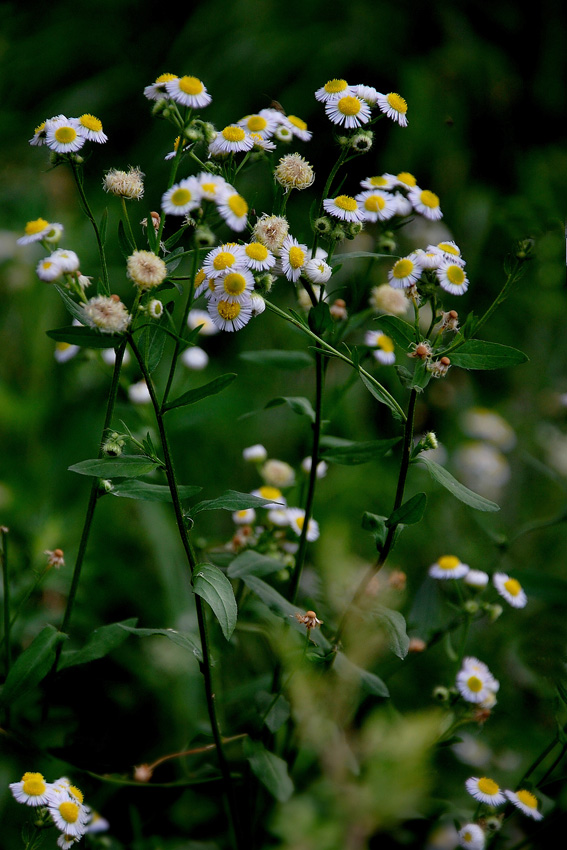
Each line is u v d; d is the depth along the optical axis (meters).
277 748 1.43
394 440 1.38
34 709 1.44
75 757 1.42
